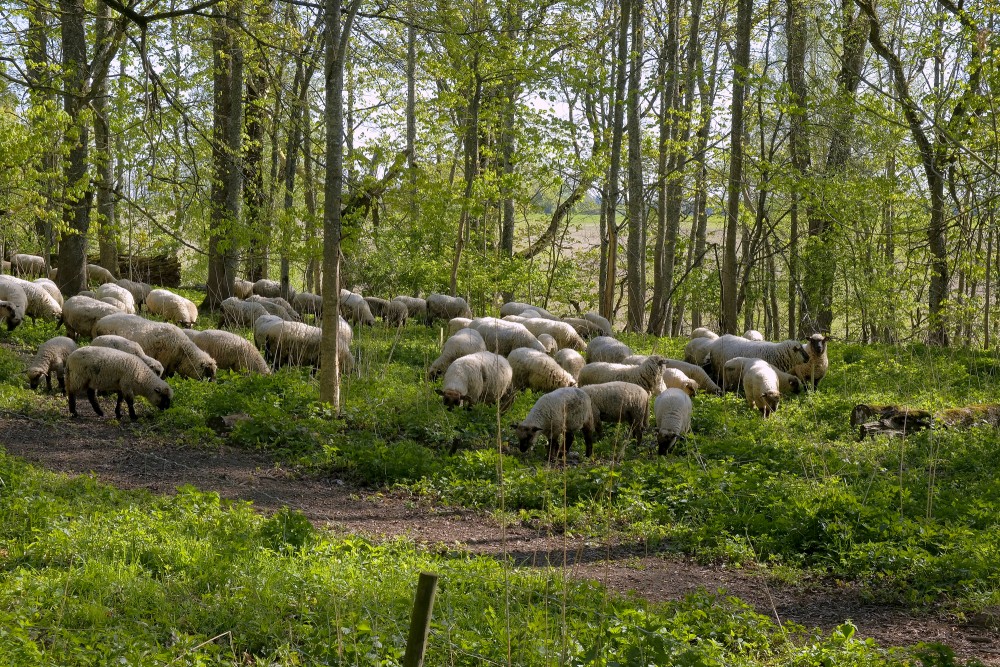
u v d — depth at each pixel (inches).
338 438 543.5
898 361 894.4
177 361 669.9
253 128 1127.0
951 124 849.5
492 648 241.4
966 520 395.5
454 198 1058.1
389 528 406.6
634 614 264.4
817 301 1269.7
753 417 661.3
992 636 295.0
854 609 323.9
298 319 970.7
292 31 824.3
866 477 485.1
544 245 1615.4
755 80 946.7
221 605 263.1
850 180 1055.0
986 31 420.5
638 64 1289.4
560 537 409.4
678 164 1354.6
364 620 251.0
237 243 712.4
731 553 380.2
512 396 671.8
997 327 1131.3
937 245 1007.6
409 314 1250.0
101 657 220.5
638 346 1021.2
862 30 1015.6
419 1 576.1
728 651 263.7
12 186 792.3
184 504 375.9
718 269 1352.1
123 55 754.2
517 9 1023.0
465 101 1134.4
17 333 745.0
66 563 293.3
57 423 526.6
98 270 1085.8
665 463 492.4
